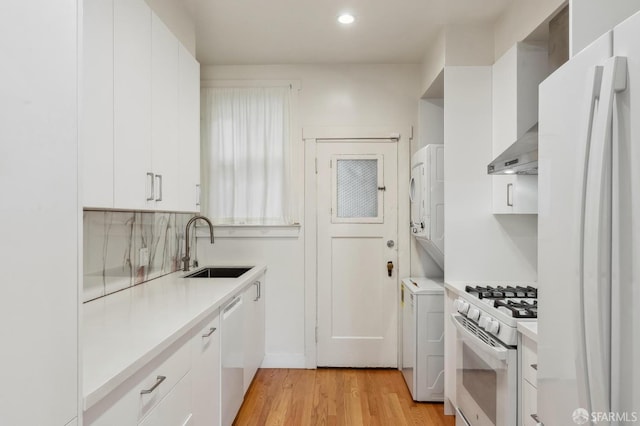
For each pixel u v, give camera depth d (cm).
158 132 188
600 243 77
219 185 337
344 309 342
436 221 278
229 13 251
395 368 340
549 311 104
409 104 340
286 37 287
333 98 340
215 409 189
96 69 138
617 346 75
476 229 261
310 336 339
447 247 261
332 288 343
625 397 73
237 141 338
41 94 70
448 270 261
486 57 263
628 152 73
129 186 161
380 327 342
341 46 304
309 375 325
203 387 170
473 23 263
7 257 63
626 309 72
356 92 340
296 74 340
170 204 202
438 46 280
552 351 102
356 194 343
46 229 71
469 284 255
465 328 209
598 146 78
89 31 134
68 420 76
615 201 76
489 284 258
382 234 342
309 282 339
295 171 341
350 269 343
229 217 336
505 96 241
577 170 86
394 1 237
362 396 286
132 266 225
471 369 205
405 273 340
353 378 319
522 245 260
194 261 325
